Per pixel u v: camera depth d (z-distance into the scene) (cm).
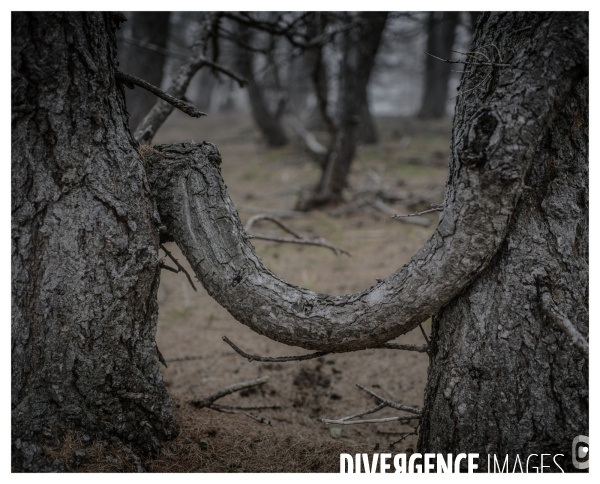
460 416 188
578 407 179
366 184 863
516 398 181
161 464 207
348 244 605
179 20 912
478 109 179
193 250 199
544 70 164
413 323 185
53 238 183
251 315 196
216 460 218
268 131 1355
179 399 267
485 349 183
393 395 324
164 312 462
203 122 1917
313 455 234
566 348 177
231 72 318
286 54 526
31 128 181
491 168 166
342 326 187
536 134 165
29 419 185
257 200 846
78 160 184
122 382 196
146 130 264
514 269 179
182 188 199
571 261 179
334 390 331
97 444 192
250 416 275
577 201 180
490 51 181
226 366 363
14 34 177
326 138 1350
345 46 664
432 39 1448
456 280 177
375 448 249
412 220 659
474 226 171
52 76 179
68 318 185
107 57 191
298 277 511
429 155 1147
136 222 192
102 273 187
